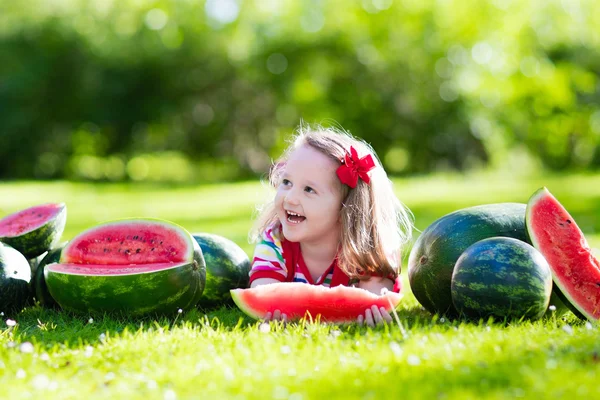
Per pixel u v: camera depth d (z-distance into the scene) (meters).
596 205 12.49
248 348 3.11
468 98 27.88
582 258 3.95
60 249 4.49
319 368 2.75
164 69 28.62
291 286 3.79
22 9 28.86
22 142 29.36
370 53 28.20
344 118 28.67
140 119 29.19
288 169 4.17
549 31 27.58
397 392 2.40
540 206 4.07
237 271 4.65
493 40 27.45
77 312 3.99
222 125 29.58
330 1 29.19
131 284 3.87
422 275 4.15
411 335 3.22
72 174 30.50
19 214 4.69
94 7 28.86
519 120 28.89
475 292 3.69
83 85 28.77
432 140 28.61
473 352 2.92
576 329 3.46
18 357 3.03
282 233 4.37
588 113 29.62
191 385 2.60
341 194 4.19
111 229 4.21
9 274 4.15
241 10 29.17
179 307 4.01
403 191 17.38
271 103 29.30
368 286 4.30
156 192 19.86
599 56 29.58
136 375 2.74
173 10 28.89
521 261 3.68
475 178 24.12
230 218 11.68
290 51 28.55
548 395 2.33
